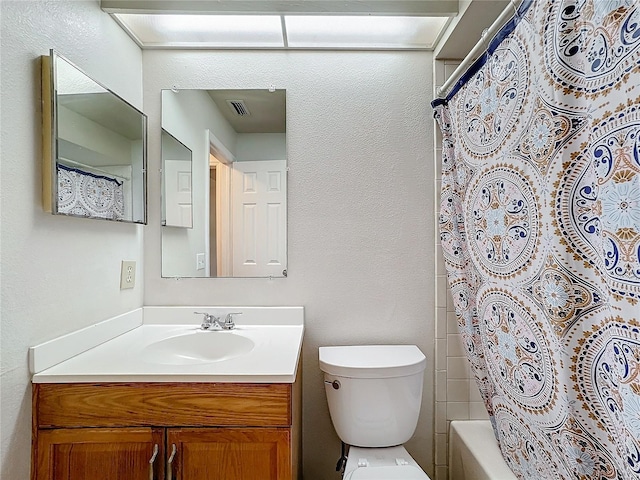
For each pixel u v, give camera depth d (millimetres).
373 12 1553
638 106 688
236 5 1540
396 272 1830
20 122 1075
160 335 1590
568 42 871
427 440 1830
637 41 688
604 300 835
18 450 1082
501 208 1198
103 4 1478
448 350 1812
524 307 1106
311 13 1554
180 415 1166
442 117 1667
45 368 1170
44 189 1157
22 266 1084
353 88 1833
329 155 1824
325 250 1821
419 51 1834
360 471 1433
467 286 1561
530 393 1124
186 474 1166
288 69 1824
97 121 1391
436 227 1824
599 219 800
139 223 1696
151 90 1802
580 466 970
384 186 1832
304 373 1821
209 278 1800
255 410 1172
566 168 894
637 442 745
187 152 1804
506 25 1124
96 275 1435
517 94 1084
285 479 1168
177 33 1704
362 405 1551
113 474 1159
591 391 897
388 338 1826
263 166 1813
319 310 1819
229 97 1812
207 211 1802
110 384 1160
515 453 1333
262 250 1810
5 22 1025
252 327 1741
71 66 1242
